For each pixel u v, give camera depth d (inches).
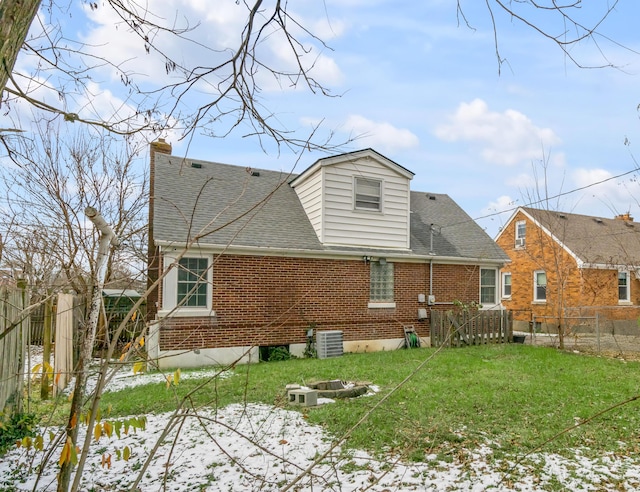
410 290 522.6
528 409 239.3
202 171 509.4
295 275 458.3
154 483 157.2
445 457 175.0
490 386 290.8
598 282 754.2
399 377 321.4
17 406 204.8
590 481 154.8
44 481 158.6
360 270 494.3
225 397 267.9
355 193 497.0
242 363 410.6
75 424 88.1
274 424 216.2
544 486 151.3
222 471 166.2
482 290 577.0
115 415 235.0
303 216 507.5
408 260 521.3
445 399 256.1
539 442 190.4
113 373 93.4
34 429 204.2
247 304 431.2
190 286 409.1
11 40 62.9
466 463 170.1
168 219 413.7
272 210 494.0
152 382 322.7
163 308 391.5
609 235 828.6
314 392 249.8
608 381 312.3
